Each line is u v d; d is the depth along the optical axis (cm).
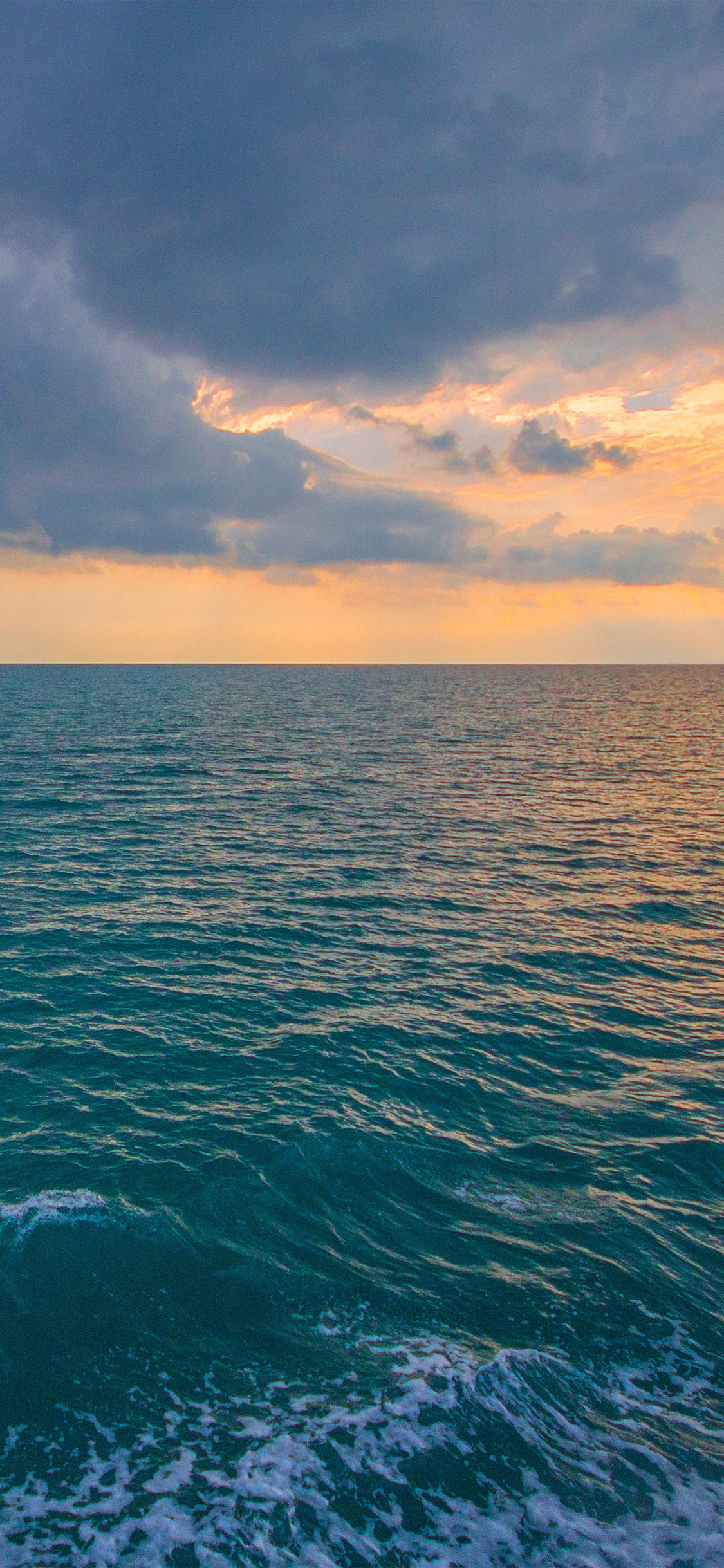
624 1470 711
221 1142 1184
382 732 7781
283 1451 712
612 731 8156
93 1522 644
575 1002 1739
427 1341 840
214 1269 928
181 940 2030
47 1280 898
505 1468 709
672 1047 1552
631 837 3322
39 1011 1609
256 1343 829
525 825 3522
